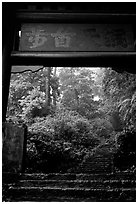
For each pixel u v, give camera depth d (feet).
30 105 48.49
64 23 22.67
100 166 31.68
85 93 61.36
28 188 17.10
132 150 30.66
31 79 53.78
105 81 55.42
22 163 19.03
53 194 16.83
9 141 19.01
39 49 21.39
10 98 50.19
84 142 42.39
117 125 48.14
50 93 56.13
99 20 22.61
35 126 42.70
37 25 22.57
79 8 22.36
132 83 46.52
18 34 23.76
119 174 20.08
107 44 21.70
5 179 17.76
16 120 46.06
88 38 21.95
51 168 32.35
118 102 49.93
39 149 33.58
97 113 55.31
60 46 21.53
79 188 17.40
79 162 33.91
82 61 21.02
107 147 36.76
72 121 47.65
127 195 16.63
